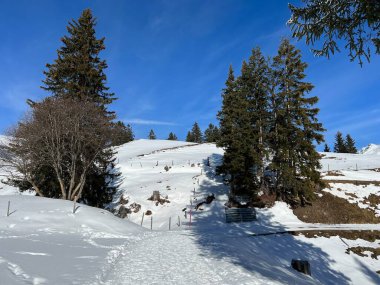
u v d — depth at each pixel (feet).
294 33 24.16
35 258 36.24
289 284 36.35
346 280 65.67
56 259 37.04
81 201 104.83
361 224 101.19
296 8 23.57
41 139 86.79
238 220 99.91
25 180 95.71
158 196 121.70
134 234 66.28
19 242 45.96
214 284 31.71
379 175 141.28
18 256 36.14
